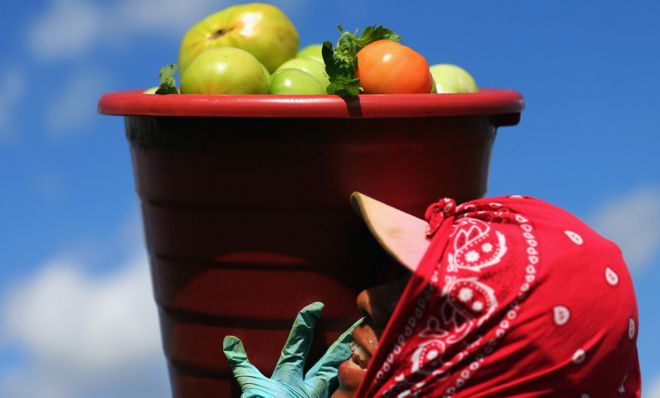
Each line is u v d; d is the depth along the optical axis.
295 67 2.16
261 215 2.01
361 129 1.97
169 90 2.07
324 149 1.96
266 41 2.25
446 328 1.76
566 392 1.76
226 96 1.91
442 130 2.06
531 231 1.84
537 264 1.76
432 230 1.88
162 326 2.26
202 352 2.12
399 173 2.02
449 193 2.11
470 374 1.73
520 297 1.73
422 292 1.76
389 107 1.92
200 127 2.00
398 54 2.07
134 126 2.17
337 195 1.99
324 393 2.03
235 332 2.08
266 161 1.98
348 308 2.05
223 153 1.99
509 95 2.16
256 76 2.07
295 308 2.04
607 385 1.80
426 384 1.75
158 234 2.16
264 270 2.03
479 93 2.06
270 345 2.06
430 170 2.06
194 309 2.11
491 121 2.24
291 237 2.01
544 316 1.73
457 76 2.35
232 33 2.26
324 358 2.04
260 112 1.89
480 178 2.22
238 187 2.00
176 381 2.24
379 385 1.80
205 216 2.05
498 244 1.79
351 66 1.97
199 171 2.02
